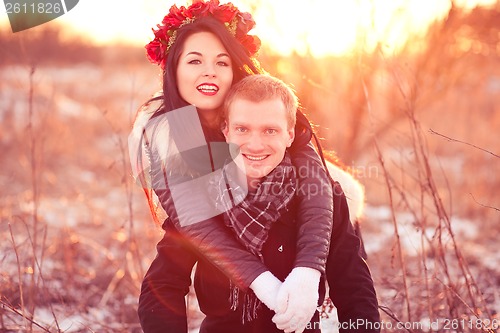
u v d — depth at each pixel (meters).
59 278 4.15
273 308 1.85
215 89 2.11
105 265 4.34
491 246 5.16
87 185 7.07
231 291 2.04
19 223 4.96
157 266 2.09
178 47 2.13
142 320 2.07
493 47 6.07
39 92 9.80
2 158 7.47
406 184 6.27
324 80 5.63
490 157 7.36
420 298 3.39
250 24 2.26
